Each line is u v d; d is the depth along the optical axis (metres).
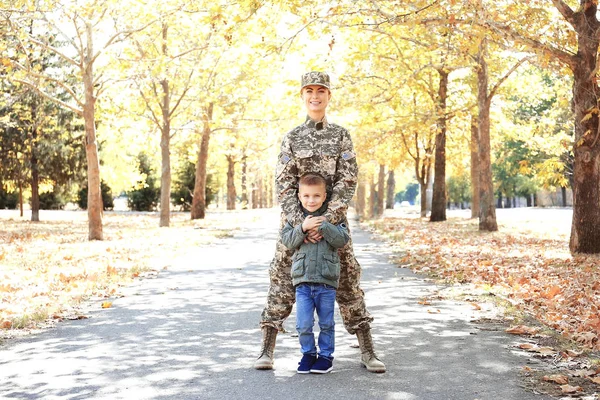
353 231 23.19
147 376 4.46
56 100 18.59
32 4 16.86
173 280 9.97
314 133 4.61
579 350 5.04
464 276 9.69
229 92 26.22
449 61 17.30
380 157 34.88
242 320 6.66
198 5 18.16
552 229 22.64
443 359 4.88
